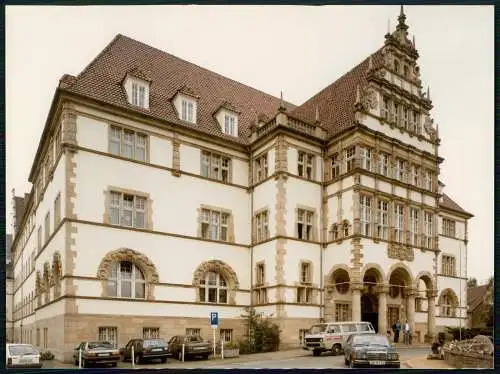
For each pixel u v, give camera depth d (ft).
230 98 140.15
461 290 161.38
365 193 114.21
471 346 72.08
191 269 110.22
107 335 96.07
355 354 67.51
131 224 104.17
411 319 118.52
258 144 123.13
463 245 166.40
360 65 137.08
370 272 115.34
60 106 101.04
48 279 110.01
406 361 76.69
